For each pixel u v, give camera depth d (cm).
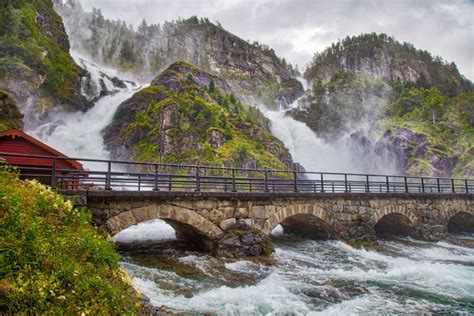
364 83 12875
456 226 3122
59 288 563
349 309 1087
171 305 982
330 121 11306
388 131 8875
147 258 1510
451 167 7319
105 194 1291
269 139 7862
